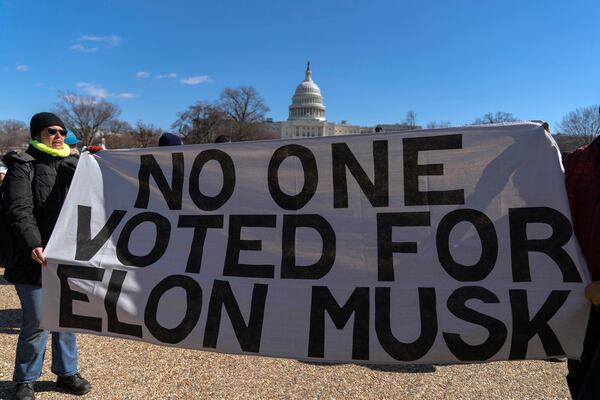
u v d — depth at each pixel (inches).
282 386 142.2
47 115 133.6
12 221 122.2
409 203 117.0
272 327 117.3
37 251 123.0
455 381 148.9
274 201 125.2
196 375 149.7
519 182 111.3
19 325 202.2
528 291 106.0
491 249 110.0
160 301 123.9
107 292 125.1
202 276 123.4
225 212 127.3
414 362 109.4
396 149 119.6
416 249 114.4
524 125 113.7
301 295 117.6
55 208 133.7
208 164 130.6
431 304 110.6
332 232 119.6
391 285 113.7
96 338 186.4
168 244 127.6
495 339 106.1
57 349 134.0
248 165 128.3
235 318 119.3
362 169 121.0
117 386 140.5
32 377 127.6
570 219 106.1
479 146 115.4
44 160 133.8
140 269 126.3
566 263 105.0
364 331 112.5
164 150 133.9
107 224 131.0
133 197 133.1
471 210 113.0
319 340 114.3
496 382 148.5
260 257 122.3
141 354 168.7
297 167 125.0
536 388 143.8
